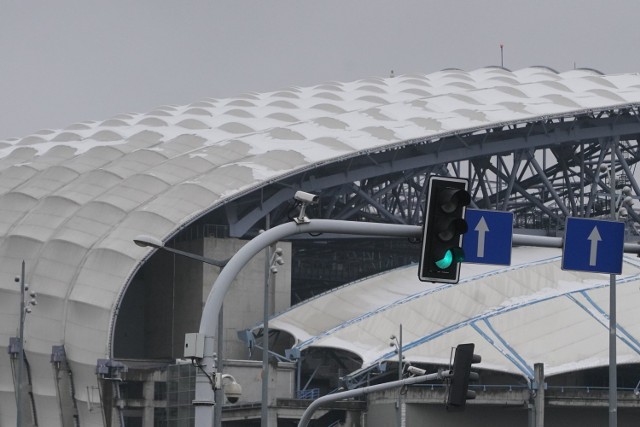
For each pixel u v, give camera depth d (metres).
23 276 173.88
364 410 192.38
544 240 62.09
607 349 195.12
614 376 95.75
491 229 60.66
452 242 52.19
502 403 185.25
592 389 190.50
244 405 194.00
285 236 55.00
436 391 184.88
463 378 75.75
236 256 55.19
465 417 188.12
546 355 195.38
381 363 195.75
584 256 64.62
